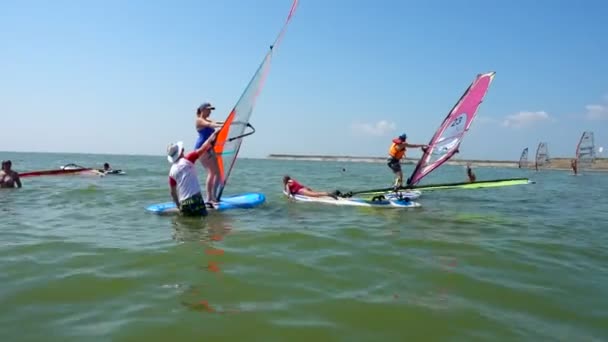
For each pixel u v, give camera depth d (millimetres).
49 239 6379
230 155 10211
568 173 49938
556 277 4867
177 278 4531
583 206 12461
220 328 3336
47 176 23000
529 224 8586
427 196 14438
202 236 6625
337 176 32688
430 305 3908
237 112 9812
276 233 6871
